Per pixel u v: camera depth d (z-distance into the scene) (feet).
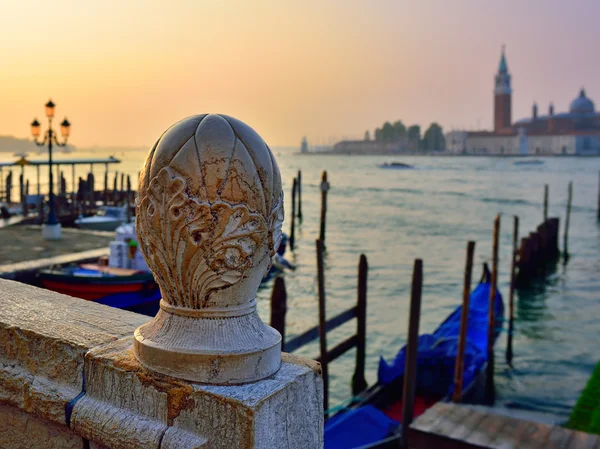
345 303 64.03
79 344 6.42
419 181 303.68
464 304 37.19
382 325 56.13
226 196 5.49
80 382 6.35
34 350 6.78
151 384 5.70
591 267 90.27
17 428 7.00
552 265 91.91
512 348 51.80
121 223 94.99
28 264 50.08
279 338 5.97
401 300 66.54
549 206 178.19
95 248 60.08
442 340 42.60
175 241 5.58
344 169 450.30
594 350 51.39
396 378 37.17
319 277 34.68
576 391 42.22
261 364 5.63
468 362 40.45
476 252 99.19
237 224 5.53
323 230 93.76
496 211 164.25
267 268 5.92
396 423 30.63
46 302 8.08
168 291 5.84
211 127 5.59
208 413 5.37
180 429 5.53
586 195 218.18
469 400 37.93
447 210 166.40
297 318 57.00
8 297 8.29
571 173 375.66
